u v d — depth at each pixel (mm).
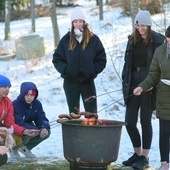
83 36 8086
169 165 7090
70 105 8344
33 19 31234
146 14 7199
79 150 6254
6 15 29125
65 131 6383
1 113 7391
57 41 23562
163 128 6895
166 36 6793
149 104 7332
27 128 7727
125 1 30234
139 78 7340
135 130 7414
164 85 6816
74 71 8102
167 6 17609
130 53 7371
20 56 21578
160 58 6879
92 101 8266
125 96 7406
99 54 8281
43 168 7012
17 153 7793
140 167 7230
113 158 6375
